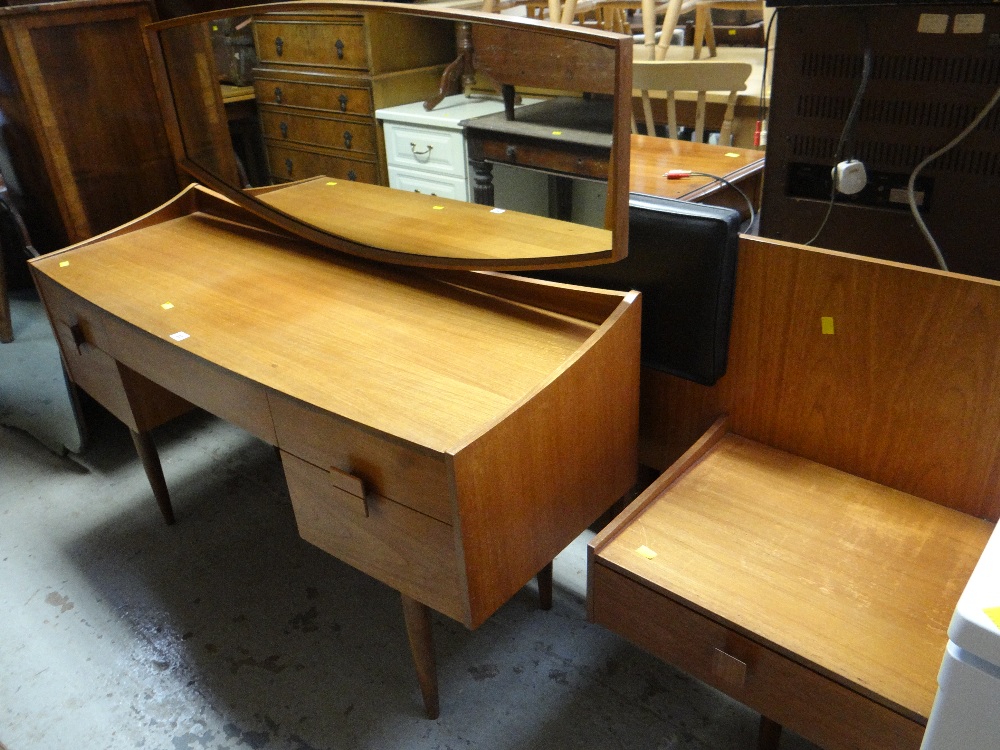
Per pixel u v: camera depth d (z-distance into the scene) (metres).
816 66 1.40
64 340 1.91
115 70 2.18
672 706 1.53
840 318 1.30
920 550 1.23
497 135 1.36
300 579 1.90
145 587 1.90
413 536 1.23
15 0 2.26
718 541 1.27
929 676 1.02
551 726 1.50
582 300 1.44
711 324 1.40
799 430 1.44
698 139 2.26
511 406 1.17
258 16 1.59
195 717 1.57
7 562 2.00
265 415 1.36
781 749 1.42
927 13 1.24
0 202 2.39
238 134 1.81
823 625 1.10
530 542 1.30
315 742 1.51
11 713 1.60
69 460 2.40
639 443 1.70
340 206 1.70
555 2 2.88
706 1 2.97
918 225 1.39
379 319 1.51
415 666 1.53
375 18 1.41
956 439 1.26
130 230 2.04
